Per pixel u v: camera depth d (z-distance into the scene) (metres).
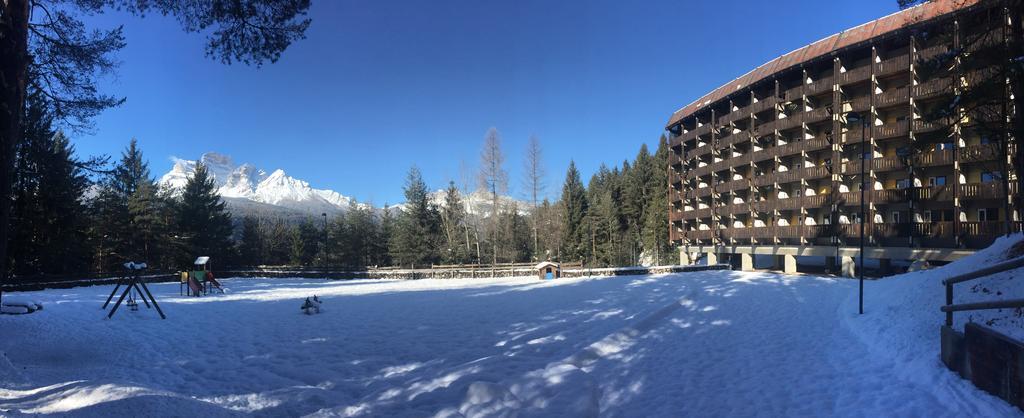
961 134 28.36
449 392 5.73
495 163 46.72
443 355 8.52
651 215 63.09
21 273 28.50
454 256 49.56
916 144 16.47
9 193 6.87
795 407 5.64
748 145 44.72
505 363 7.10
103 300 17.98
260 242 58.09
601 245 63.78
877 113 32.81
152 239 39.59
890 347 8.29
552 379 6.24
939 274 12.52
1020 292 8.46
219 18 8.85
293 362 8.12
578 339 9.75
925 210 31.12
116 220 37.78
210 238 45.59
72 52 11.12
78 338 9.71
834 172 34.75
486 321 12.76
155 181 44.53
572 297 18.66
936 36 28.91
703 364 7.84
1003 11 14.28
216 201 48.19
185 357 8.62
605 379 6.98
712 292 19.41
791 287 21.02
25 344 8.89
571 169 72.94
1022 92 12.61
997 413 4.88
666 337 10.18
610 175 88.44
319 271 40.22
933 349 7.39
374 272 37.84
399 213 56.09
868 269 35.97
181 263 42.66
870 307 12.95
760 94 42.16
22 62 7.05
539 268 31.28
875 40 31.94
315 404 5.61
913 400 5.62
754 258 43.94
